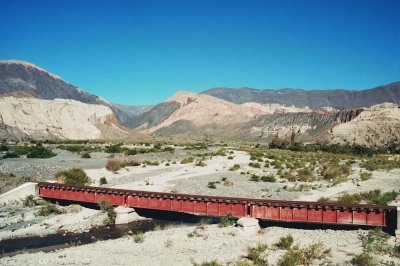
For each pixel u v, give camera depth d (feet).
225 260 74.18
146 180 187.21
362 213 100.48
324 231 99.19
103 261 75.72
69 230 107.86
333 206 102.63
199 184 176.45
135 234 102.42
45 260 76.89
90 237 101.19
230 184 175.63
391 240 86.58
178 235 95.81
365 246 80.69
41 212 126.11
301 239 90.33
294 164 257.75
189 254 79.51
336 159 320.70
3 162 253.44
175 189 163.22
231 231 97.81
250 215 109.60
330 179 195.72
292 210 105.91
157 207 121.49
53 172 210.59
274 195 150.41
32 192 146.00
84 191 135.33
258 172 222.69
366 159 350.23
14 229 107.86
